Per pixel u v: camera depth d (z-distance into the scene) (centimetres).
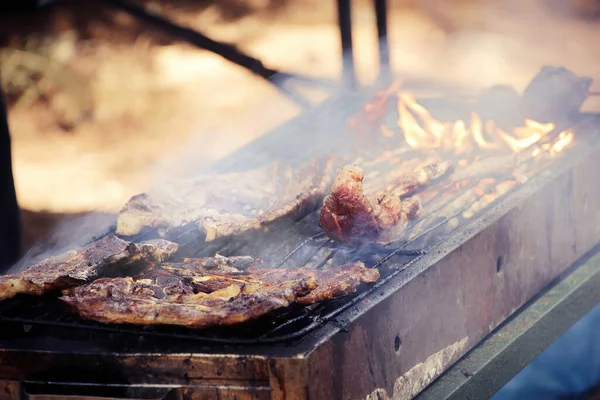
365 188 148
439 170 145
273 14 441
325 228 134
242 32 418
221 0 452
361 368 119
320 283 122
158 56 383
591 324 167
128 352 116
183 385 115
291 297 118
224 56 190
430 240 138
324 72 362
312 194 142
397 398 124
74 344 118
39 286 123
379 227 133
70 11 399
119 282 122
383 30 200
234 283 123
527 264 142
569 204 148
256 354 113
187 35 190
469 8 439
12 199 179
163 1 443
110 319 118
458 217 142
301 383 112
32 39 372
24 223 238
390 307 122
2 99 176
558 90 164
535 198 141
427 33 411
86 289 121
